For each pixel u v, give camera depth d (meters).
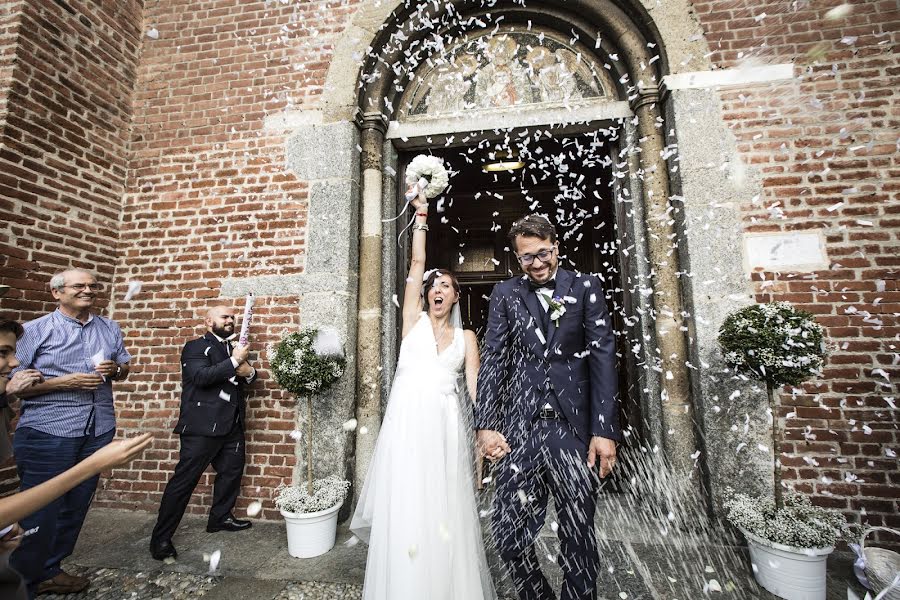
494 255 5.24
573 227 4.75
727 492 2.86
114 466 1.06
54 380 2.45
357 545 2.90
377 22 3.77
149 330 3.77
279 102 3.87
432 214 5.27
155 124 4.05
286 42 3.93
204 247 3.80
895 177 2.96
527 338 1.99
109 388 2.77
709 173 3.18
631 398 3.49
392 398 2.16
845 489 2.77
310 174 3.72
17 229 3.17
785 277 3.00
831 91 3.12
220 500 3.16
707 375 2.99
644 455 3.30
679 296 3.28
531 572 1.85
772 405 2.48
